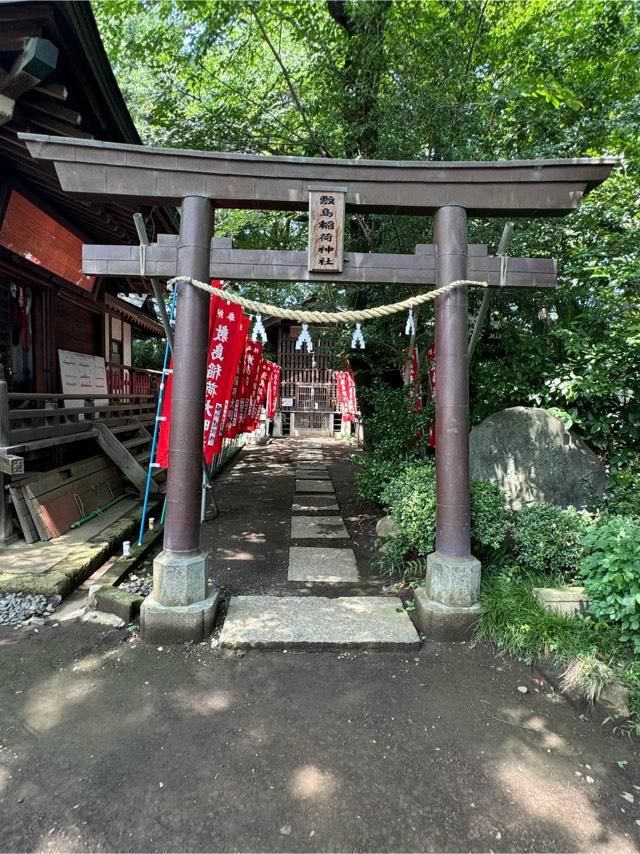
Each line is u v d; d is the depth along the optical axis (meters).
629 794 2.02
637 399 4.63
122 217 5.79
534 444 4.82
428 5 5.50
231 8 5.59
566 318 5.18
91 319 7.98
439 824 1.85
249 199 3.20
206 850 1.72
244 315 5.49
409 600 3.68
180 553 3.20
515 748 2.26
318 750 2.21
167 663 2.87
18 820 1.82
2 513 4.38
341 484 8.52
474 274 3.31
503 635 3.06
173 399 3.20
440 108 4.87
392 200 3.24
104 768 2.07
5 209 4.77
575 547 3.52
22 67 3.24
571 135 5.57
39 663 2.85
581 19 6.10
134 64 6.62
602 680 2.58
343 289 6.73
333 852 1.72
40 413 4.87
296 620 3.28
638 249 4.57
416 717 2.46
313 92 6.53
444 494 3.30
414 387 5.79
